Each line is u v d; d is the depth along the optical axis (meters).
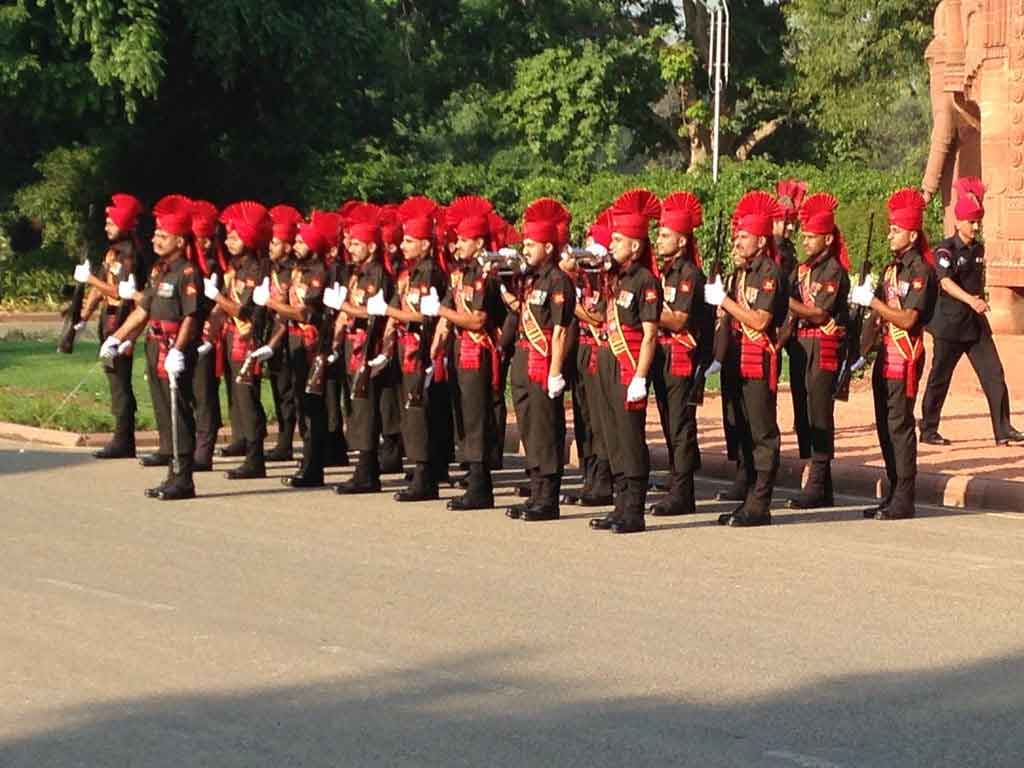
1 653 8.45
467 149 59.97
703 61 51.34
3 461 15.24
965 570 10.59
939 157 23.95
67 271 38.72
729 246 28.00
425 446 13.30
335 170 40.88
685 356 12.62
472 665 8.23
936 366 15.46
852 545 11.45
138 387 20.00
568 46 50.81
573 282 12.48
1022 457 14.68
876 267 31.61
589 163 52.78
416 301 13.20
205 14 37.00
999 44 21.94
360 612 9.31
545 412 12.42
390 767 6.73
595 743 7.04
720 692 7.79
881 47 47.31
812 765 6.77
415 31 52.59
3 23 35.50
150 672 8.10
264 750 6.96
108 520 12.23
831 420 13.13
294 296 14.45
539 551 11.16
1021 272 21.67
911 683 7.96
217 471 14.95
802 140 53.94
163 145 40.66
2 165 41.50
